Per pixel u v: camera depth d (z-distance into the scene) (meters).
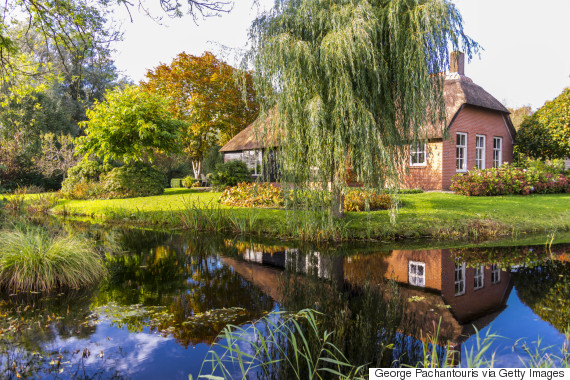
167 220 9.55
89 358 2.57
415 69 5.70
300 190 6.42
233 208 9.95
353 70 5.52
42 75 8.77
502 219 8.07
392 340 2.83
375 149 5.93
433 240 7.00
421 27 5.67
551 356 2.49
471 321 3.21
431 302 3.73
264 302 3.78
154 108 15.18
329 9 6.00
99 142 14.47
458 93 13.35
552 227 7.87
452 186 12.02
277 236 7.61
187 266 5.39
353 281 4.55
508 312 3.41
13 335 2.98
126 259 5.89
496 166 15.66
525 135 15.84
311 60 5.66
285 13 6.16
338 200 7.63
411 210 8.70
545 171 13.91
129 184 14.75
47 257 4.45
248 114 21.94
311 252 6.18
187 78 20.62
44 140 19.91
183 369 2.42
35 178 19.62
